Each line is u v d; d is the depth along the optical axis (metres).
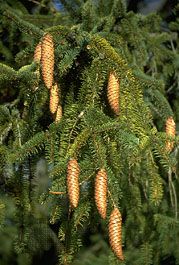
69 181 2.66
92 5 4.29
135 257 4.87
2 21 4.67
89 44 3.11
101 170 2.73
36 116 3.48
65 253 3.41
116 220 2.75
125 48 4.39
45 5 5.39
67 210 3.31
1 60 5.32
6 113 3.51
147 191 4.57
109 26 4.11
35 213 3.61
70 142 3.08
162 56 5.13
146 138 2.96
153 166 3.18
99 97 3.21
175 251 5.05
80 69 3.32
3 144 3.52
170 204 5.37
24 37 4.80
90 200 3.10
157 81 3.37
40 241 3.96
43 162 3.83
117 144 3.05
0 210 3.41
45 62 2.87
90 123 2.88
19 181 3.51
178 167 5.18
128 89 3.04
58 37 3.14
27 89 3.37
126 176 4.22
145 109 3.09
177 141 2.98
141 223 4.73
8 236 4.96
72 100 3.34
